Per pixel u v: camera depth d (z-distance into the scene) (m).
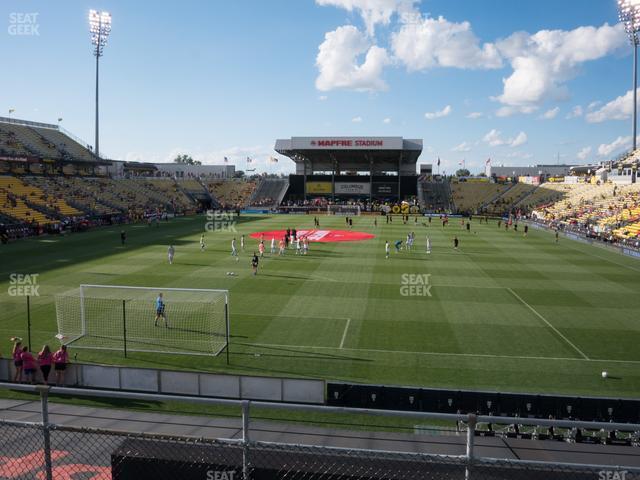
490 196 109.69
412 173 123.69
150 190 104.25
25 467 8.53
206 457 6.77
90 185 89.50
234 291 31.69
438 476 6.54
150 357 20.66
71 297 29.50
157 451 6.87
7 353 20.70
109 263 41.16
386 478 6.45
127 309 27.16
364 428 14.63
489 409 14.99
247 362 20.14
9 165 78.38
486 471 6.80
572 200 87.44
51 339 22.58
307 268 39.72
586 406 14.43
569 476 6.74
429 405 15.41
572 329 24.45
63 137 99.38
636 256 46.19
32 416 12.43
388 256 45.94
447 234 65.12
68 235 61.06
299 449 5.86
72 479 8.17
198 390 16.58
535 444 9.00
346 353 21.14
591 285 34.19
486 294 31.45
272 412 15.51
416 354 21.06
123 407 15.70
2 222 60.09
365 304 28.80
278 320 25.59
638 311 27.64
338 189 114.06
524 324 25.22
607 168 101.75
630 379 18.70
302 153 111.94
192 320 25.50
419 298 30.27
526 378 18.75
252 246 52.06
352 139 101.12
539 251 50.03
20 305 27.95
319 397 15.94
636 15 88.25
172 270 38.28
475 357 20.77
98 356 20.72
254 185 124.12
